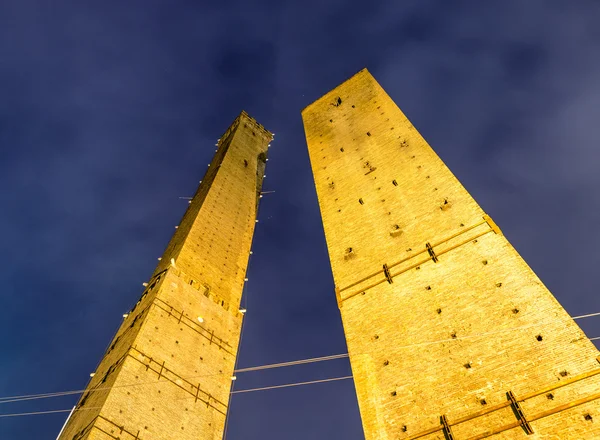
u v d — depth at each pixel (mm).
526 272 20016
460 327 19844
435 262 23156
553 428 15367
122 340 36812
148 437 28484
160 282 39875
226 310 42281
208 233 49344
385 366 20500
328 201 32406
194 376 34250
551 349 17188
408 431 17844
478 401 17266
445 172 27719
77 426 30328
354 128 38688
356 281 25266
